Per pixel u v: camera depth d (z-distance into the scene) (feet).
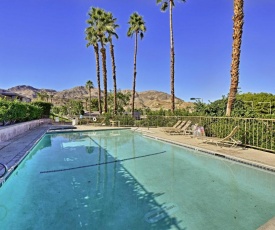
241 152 22.40
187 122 40.81
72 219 10.64
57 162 22.36
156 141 36.01
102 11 72.84
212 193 13.78
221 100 38.06
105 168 20.04
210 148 25.07
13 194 13.94
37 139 32.12
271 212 11.03
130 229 9.65
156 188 14.82
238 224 9.91
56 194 13.88
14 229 9.75
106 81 74.74
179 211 11.33
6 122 35.73
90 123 68.33
